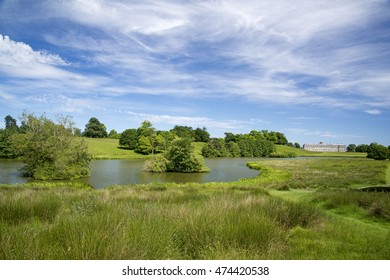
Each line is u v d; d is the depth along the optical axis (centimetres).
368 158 11138
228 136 17288
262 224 642
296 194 1805
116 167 6341
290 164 7519
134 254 452
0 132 7819
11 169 5203
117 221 571
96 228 493
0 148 7475
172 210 802
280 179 4069
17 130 8512
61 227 531
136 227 539
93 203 948
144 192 1764
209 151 11762
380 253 605
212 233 595
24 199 914
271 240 598
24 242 451
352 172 4819
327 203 1252
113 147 11250
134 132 11388
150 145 10644
